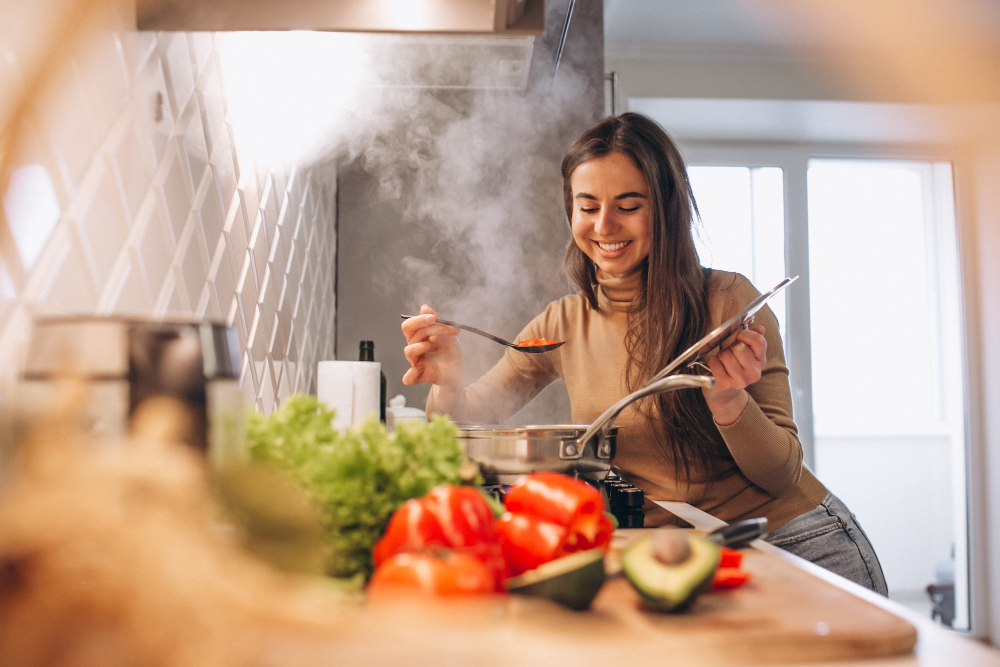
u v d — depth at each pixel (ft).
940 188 11.14
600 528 2.20
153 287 2.61
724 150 10.61
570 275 5.00
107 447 1.05
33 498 0.89
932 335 11.25
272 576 1.01
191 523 0.97
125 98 2.41
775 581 2.04
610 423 3.01
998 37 8.93
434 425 2.26
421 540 1.76
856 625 1.63
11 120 1.14
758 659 1.53
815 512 4.05
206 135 3.21
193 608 0.88
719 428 3.48
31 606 0.82
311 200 5.52
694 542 1.77
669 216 4.27
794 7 8.20
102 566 0.85
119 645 0.83
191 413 1.41
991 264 10.41
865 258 11.18
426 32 3.04
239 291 3.64
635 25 8.59
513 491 2.17
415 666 0.99
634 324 4.50
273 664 0.92
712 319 4.25
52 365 1.34
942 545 11.14
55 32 1.16
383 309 6.27
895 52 9.25
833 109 9.51
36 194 1.83
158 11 2.56
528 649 1.16
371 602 1.56
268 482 1.14
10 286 1.72
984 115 9.66
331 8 2.93
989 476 10.30
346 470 1.93
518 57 3.75
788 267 10.55
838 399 11.17
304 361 5.20
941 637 1.66
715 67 9.29
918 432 11.09
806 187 10.65
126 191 2.40
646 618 1.70
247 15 2.79
